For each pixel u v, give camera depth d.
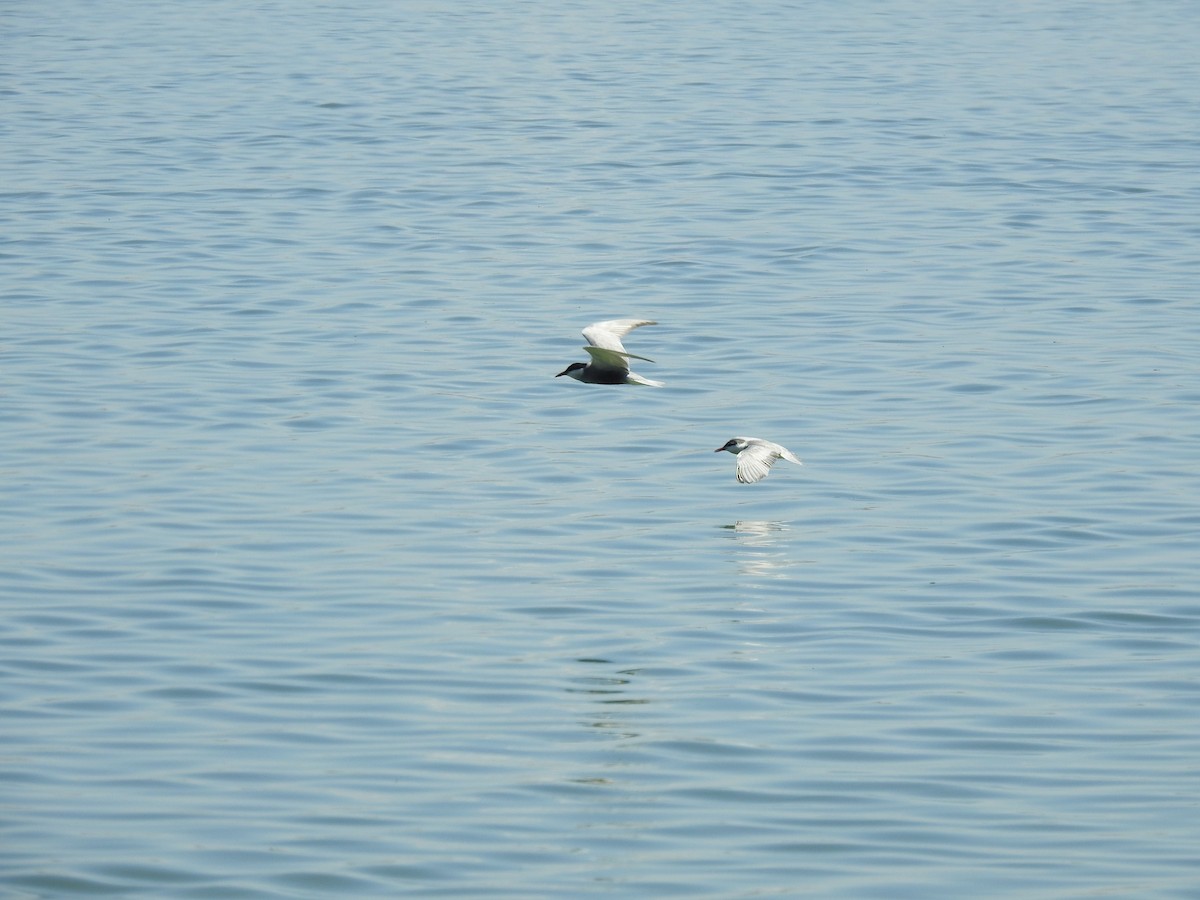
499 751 19.83
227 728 20.39
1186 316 38.31
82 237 45.09
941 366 35.19
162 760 19.53
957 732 20.27
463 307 39.41
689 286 40.97
